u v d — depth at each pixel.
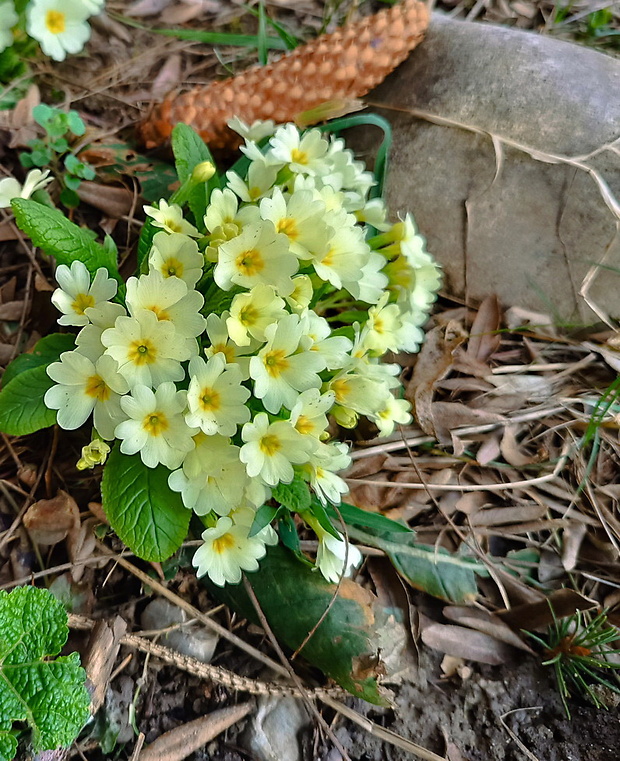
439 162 0.34
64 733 0.19
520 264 0.33
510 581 0.28
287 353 0.21
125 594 0.25
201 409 0.20
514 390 0.32
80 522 0.25
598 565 0.29
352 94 0.34
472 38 0.34
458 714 0.25
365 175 0.28
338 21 0.44
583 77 0.33
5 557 0.24
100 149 0.33
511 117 0.32
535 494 0.31
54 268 0.30
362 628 0.24
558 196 0.32
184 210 0.31
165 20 0.42
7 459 0.26
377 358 0.29
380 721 0.25
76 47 0.28
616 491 0.31
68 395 0.20
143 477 0.23
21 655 0.20
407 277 0.28
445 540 0.29
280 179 0.25
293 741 0.24
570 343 0.34
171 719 0.24
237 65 0.41
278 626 0.25
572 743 0.25
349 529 0.28
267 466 0.21
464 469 0.31
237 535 0.23
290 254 0.21
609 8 0.46
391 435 0.31
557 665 0.26
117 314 0.20
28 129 0.32
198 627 0.25
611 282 0.32
